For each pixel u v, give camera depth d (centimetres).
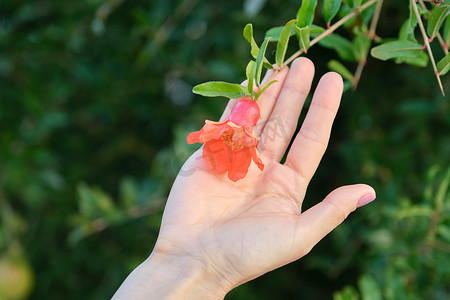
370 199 49
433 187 69
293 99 53
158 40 76
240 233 49
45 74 86
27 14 81
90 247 95
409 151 73
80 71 84
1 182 87
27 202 92
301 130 52
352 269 91
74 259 96
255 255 48
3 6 82
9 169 85
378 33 74
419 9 48
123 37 82
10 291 90
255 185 51
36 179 87
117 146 96
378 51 48
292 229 48
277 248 48
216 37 80
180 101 93
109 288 89
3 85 85
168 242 50
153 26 75
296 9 68
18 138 85
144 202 75
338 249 76
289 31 46
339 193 49
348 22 51
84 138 98
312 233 48
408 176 73
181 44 82
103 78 85
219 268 49
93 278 100
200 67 81
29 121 85
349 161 77
